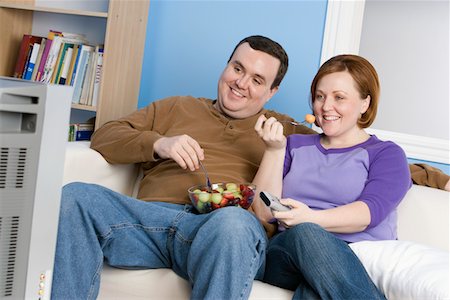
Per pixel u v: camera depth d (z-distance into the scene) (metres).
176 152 1.73
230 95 1.96
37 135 0.96
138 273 1.57
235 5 2.89
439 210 1.83
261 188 1.76
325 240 1.38
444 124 4.32
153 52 2.98
